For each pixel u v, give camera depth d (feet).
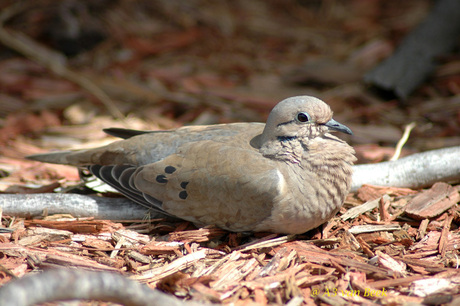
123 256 28.22
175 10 67.72
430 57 53.57
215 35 64.90
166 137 31.37
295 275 25.82
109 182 31.17
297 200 27.17
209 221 29.32
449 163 33.88
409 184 34.35
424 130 45.42
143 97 51.78
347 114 49.37
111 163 32.12
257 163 27.73
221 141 29.58
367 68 57.47
